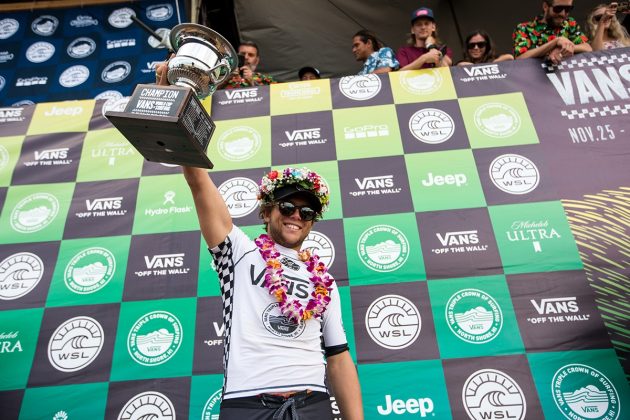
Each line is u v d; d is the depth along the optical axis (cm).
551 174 350
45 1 598
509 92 382
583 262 321
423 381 296
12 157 379
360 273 328
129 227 352
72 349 314
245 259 196
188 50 196
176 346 313
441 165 359
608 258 321
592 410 283
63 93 552
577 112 371
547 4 433
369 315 315
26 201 363
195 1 520
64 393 302
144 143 178
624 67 384
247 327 179
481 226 336
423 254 330
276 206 206
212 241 200
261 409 166
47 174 373
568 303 311
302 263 203
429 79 393
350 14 578
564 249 326
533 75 388
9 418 296
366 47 471
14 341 317
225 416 166
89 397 301
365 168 361
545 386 290
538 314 309
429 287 321
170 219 354
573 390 288
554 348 299
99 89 554
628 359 295
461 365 298
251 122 385
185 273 334
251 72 448
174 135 170
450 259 328
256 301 185
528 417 284
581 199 340
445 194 349
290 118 385
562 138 362
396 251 332
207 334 315
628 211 334
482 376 295
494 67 394
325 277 201
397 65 430
